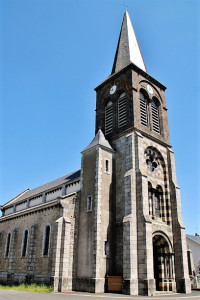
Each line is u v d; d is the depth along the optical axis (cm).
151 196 2595
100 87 3369
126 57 3306
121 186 2522
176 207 2627
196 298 1738
